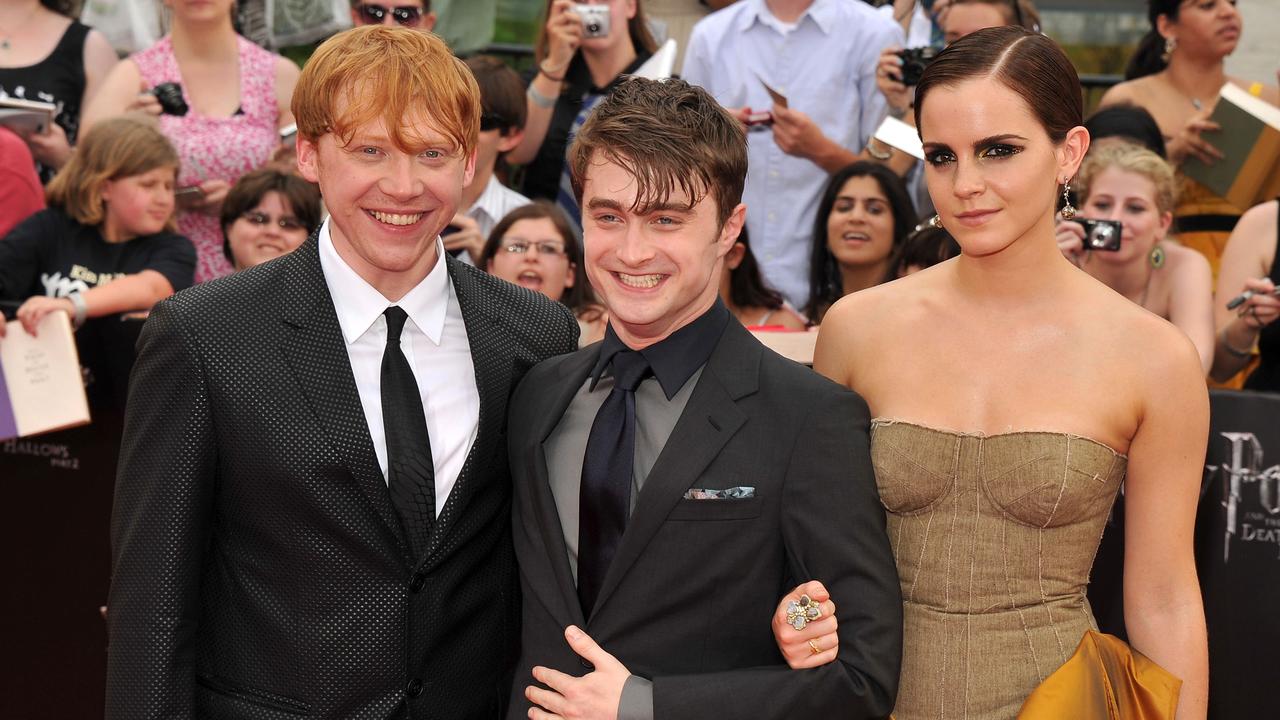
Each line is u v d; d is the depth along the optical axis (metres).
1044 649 1.89
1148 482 1.91
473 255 3.55
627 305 1.75
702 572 1.75
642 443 1.82
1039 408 1.89
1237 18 3.85
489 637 2.06
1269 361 3.29
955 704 1.90
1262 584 2.24
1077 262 3.24
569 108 4.03
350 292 1.96
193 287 1.94
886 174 3.61
